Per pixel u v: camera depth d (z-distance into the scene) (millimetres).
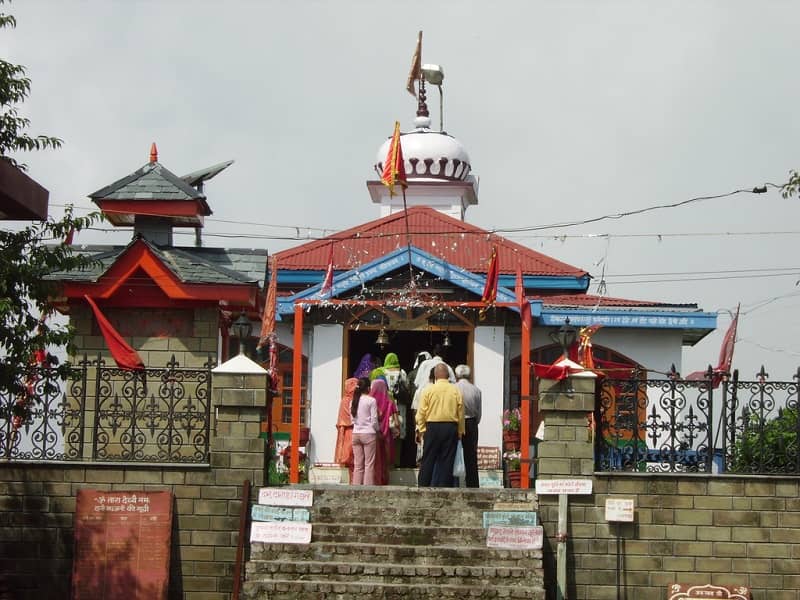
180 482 15719
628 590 15453
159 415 16016
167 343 17828
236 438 15789
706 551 15484
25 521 15648
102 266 17922
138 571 15438
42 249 14523
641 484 15586
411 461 22406
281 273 25000
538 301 22234
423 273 21406
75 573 15414
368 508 15641
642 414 23250
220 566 15586
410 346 24266
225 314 18844
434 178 29953
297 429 18922
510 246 26125
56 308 18000
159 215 18500
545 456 15719
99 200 18391
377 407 18500
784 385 15859
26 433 15781
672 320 23297
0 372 14359
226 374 15844
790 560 15445
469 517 15594
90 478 15711
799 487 15531
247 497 15625
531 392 23000
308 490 15617
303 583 14609
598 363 23188
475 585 14648
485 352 21344
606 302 24734
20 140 14133
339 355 21625
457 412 17109
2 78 13758
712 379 15930
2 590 15461
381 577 14766
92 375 17641
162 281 17453
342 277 21328
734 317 19078
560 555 15289
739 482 15547
